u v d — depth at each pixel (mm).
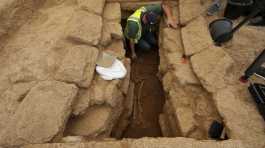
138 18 3598
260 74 2668
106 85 2746
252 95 2441
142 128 3180
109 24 3455
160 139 1944
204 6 3725
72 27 3090
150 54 4203
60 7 3656
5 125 2186
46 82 2436
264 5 2822
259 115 2287
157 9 3797
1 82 2588
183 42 3127
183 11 3566
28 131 2021
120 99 2951
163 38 3559
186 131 2463
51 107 2195
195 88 2758
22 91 2441
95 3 3537
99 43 3082
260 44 3127
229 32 3012
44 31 3203
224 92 2492
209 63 2766
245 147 2033
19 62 2783
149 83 3703
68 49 2873
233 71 2762
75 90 2404
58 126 2070
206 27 3252
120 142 1926
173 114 2797
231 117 2258
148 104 3422
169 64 3094
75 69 2600
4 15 3041
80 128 2432
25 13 3344
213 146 1887
